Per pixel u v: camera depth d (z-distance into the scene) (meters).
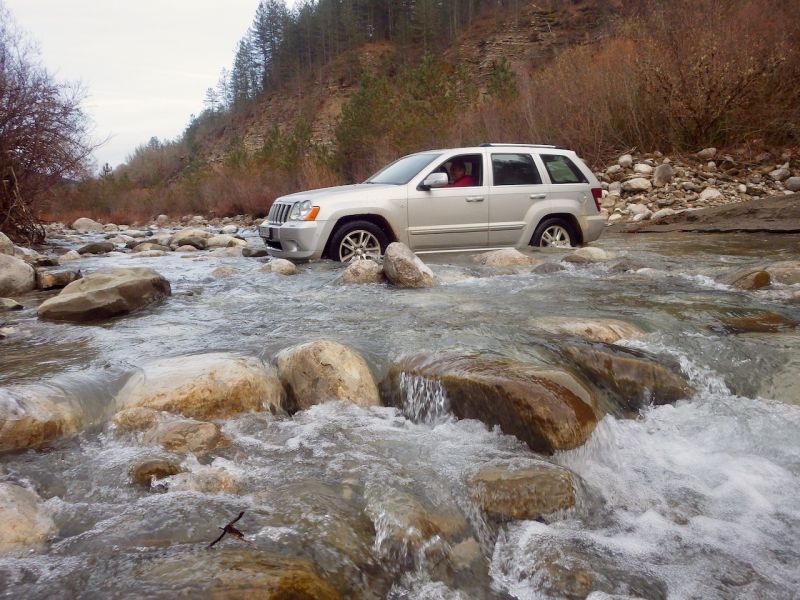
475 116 21.02
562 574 2.25
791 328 4.96
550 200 9.38
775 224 11.17
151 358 4.30
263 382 3.74
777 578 2.29
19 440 3.12
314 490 2.67
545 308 5.57
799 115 17.78
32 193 14.24
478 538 2.49
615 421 3.53
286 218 8.80
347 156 25.36
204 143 96.75
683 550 2.45
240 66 104.38
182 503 2.54
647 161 17.48
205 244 13.24
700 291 6.25
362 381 3.85
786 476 3.05
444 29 84.50
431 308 5.65
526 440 3.18
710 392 4.00
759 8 19.14
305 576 2.00
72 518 2.47
